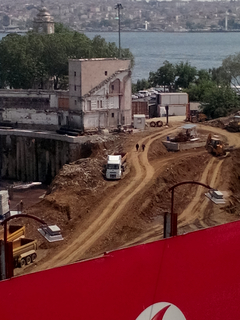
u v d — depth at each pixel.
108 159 78.00
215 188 74.44
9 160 109.31
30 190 97.81
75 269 19.11
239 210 66.50
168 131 105.62
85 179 74.75
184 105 129.38
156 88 192.50
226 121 112.44
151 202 67.56
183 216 63.97
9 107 113.69
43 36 148.25
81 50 141.50
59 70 141.88
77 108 104.81
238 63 176.62
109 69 105.81
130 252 20.25
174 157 87.62
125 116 108.88
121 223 61.09
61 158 103.75
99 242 56.28
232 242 21.86
